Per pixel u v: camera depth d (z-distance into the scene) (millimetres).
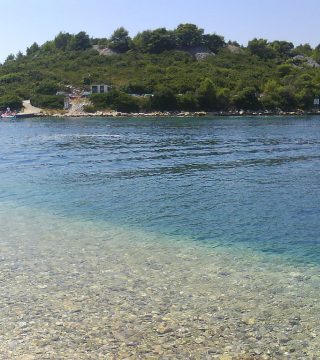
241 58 185000
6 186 26531
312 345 9008
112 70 155375
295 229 17922
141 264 13742
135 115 118750
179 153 41844
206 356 8547
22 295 11211
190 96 126938
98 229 17781
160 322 9867
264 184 26984
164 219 19391
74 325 9680
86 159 37969
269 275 12953
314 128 75062
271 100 132625
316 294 11555
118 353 8609
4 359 8336
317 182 27500
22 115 111250
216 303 10906
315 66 190625
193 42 195500
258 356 8594
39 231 17391
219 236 16984
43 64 166000
